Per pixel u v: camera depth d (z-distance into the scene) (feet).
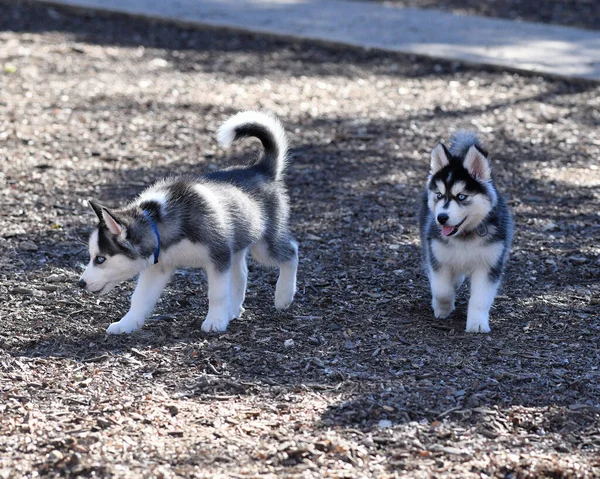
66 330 29.04
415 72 67.31
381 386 25.23
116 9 80.33
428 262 30.86
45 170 45.75
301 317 30.66
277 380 25.77
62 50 70.13
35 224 38.75
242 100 59.41
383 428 22.84
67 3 81.56
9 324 29.32
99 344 28.09
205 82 63.67
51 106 56.54
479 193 28.45
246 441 22.04
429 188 29.58
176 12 80.53
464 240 29.04
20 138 50.29
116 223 26.96
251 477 20.34
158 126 53.52
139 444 21.83
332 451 21.56
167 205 28.07
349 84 64.13
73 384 25.23
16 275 33.45
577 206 42.60
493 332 29.53
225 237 28.68
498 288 32.65
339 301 32.19
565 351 27.94
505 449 21.84
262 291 33.37
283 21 79.15
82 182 44.32
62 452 21.47
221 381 25.44
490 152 50.16
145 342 28.27
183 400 24.40
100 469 20.61
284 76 65.98
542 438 22.44
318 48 73.20
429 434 22.52
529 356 27.48
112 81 62.95
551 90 62.44
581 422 23.27
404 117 56.39
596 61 67.72
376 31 76.64
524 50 70.95
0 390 24.71
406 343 28.50
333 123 54.95
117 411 23.56
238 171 31.19
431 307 31.81
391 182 45.47
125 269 27.58
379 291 33.19
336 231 39.19
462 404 24.18
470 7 87.35
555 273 34.81
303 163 48.08
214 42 74.54
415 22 80.64
